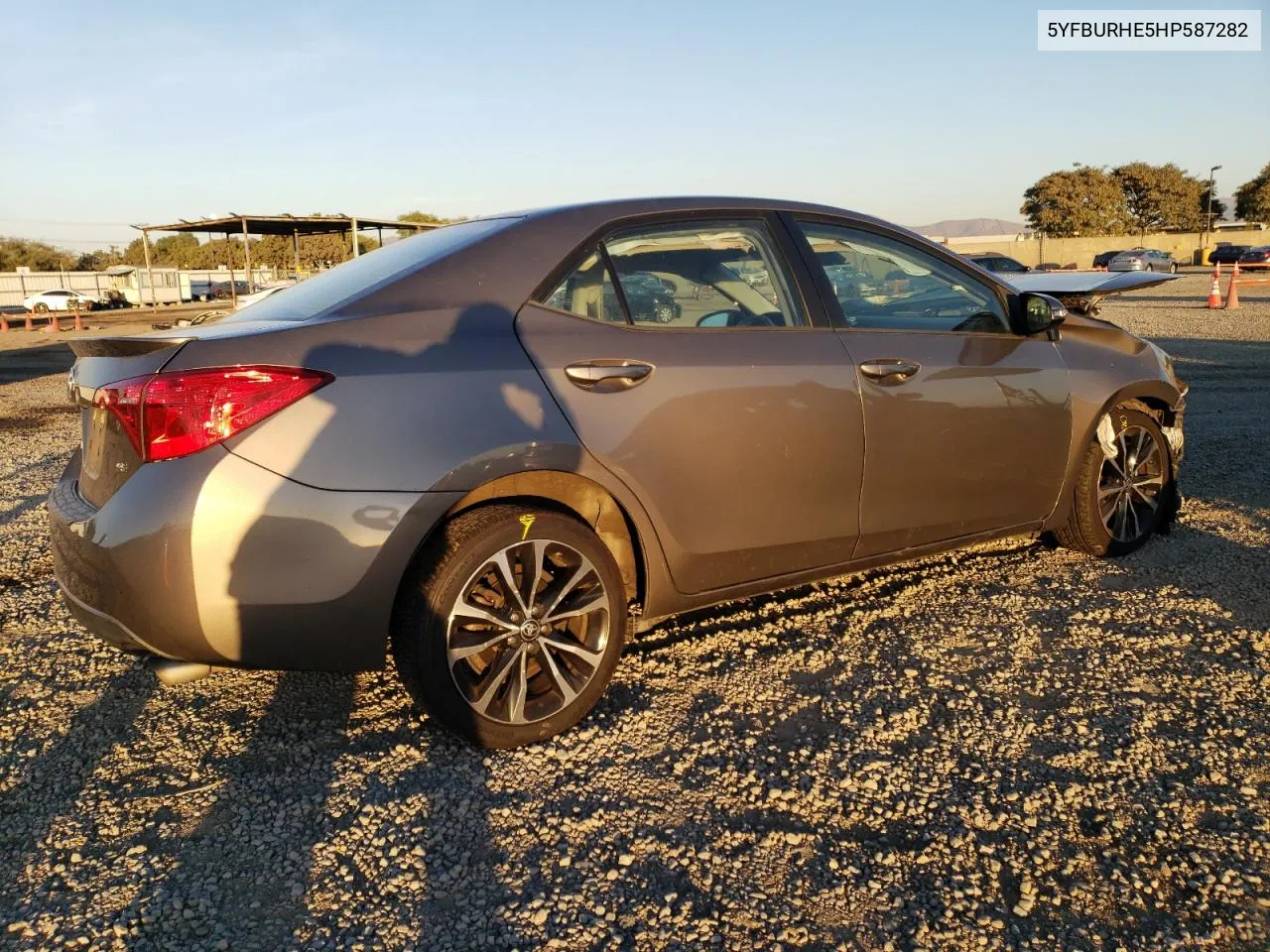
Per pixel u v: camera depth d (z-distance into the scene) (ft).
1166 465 14.92
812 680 10.85
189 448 8.09
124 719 10.15
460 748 9.47
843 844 7.98
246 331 8.59
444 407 8.69
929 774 8.96
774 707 10.26
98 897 7.38
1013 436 12.67
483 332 9.18
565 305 9.73
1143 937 6.90
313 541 8.23
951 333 12.27
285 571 8.22
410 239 11.32
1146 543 15.30
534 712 9.44
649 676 10.98
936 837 8.04
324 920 7.13
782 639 11.98
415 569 8.83
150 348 8.34
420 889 7.47
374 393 8.50
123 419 8.23
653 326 10.12
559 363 9.34
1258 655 11.21
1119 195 241.14
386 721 10.03
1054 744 9.45
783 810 8.45
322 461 8.26
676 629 12.32
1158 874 7.57
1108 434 13.96
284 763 9.27
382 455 8.43
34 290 176.86
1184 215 245.86
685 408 9.90
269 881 7.58
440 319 9.11
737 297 10.79
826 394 10.83
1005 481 12.77
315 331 8.60
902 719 9.95
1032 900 7.29
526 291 9.58
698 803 8.55
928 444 11.77
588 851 7.91
